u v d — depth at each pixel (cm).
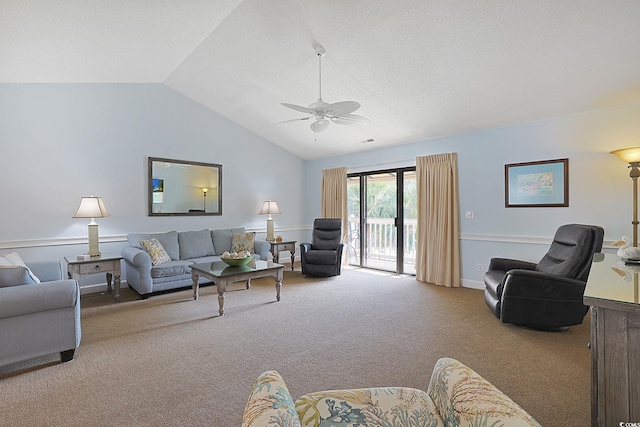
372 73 378
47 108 407
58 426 169
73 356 248
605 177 358
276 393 91
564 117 385
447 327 311
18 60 323
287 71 409
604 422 123
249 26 343
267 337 288
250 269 381
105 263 385
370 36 322
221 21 342
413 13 286
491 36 292
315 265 531
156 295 422
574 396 196
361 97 429
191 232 507
